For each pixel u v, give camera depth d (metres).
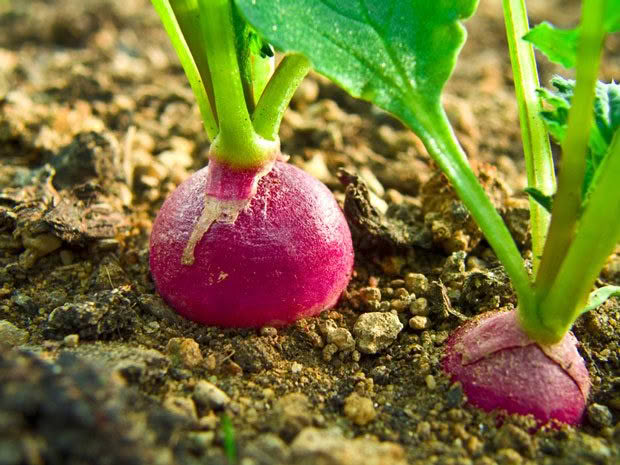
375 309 0.13
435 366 0.12
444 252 0.15
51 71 0.22
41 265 0.14
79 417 0.09
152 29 0.27
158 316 0.13
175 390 0.11
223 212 0.12
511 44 0.12
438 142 0.11
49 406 0.09
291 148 0.19
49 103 0.20
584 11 0.10
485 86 0.23
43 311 0.13
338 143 0.19
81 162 0.16
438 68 0.11
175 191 0.13
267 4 0.10
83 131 0.18
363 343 0.13
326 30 0.11
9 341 0.12
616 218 0.10
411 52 0.11
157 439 0.10
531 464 0.11
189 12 0.12
